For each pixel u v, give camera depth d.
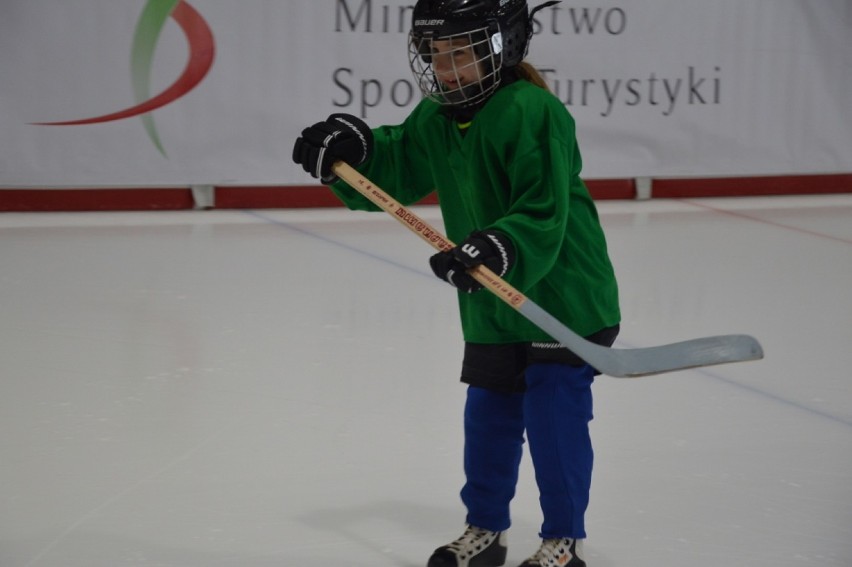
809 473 9.05
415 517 8.05
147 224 18.05
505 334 6.92
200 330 12.52
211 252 16.31
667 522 8.08
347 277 15.15
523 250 6.19
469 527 7.34
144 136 18.52
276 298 13.97
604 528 7.96
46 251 15.98
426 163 7.22
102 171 18.42
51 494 8.22
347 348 12.03
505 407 7.11
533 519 8.14
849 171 22.59
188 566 7.18
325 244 17.12
